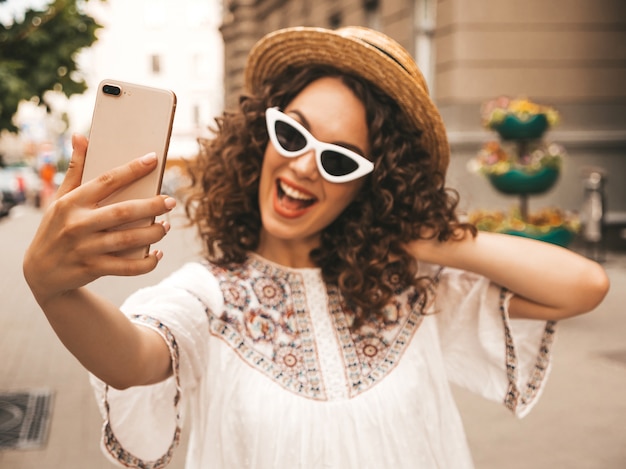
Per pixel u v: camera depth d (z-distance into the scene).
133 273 0.90
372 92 1.46
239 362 1.34
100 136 0.99
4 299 7.97
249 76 1.62
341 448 1.32
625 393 4.58
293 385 1.35
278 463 1.28
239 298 1.39
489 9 10.59
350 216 1.49
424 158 1.52
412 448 1.36
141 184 0.94
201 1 47.69
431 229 1.46
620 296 7.28
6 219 20.59
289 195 1.41
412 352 1.45
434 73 11.39
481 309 1.49
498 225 6.63
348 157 1.38
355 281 1.43
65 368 5.21
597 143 10.80
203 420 1.33
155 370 1.18
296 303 1.44
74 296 0.96
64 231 0.86
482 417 4.25
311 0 17.44
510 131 7.00
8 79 3.49
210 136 1.61
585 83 10.79
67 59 3.74
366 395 1.37
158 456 1.32
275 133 1.40
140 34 47.97
